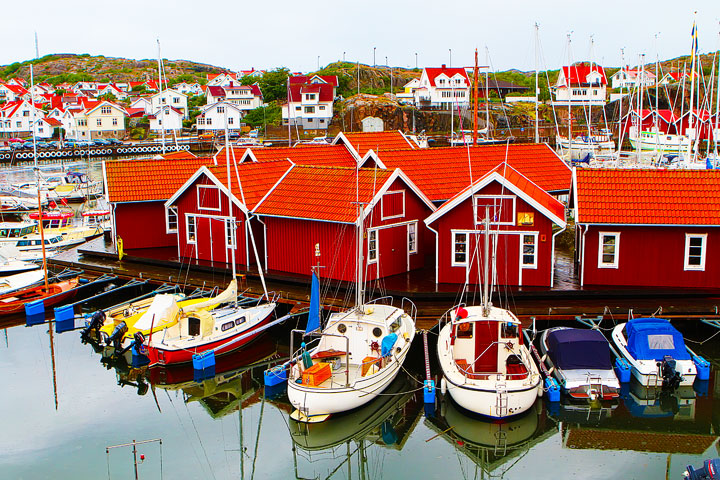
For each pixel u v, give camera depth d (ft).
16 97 498.69
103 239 142.82
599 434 71.87
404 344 83.66
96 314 98.12
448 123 401.49
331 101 409.49
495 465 66.95
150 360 88.53
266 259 113.80
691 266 96.94
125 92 583.17
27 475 64.69
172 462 67.87
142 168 133.49
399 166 126.11
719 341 91.66
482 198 98.27
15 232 153.79
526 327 87.25
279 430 75.20
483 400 71.00
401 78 557.33
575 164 252.62
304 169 117.39
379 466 67.67
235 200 111.24
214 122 419.54
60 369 90.74
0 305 108.68
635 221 95.50
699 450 68.39
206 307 94.43
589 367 78.28
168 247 133.18
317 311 82.94
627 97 353.51
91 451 69.72
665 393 79.30
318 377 74.38
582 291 96.02
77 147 381.40
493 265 87.66
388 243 107.04
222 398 82.74
